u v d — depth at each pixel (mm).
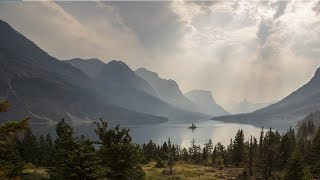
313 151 85125
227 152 132375
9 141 13359
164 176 76438
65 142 24531
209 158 136000
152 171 84562
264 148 89625
